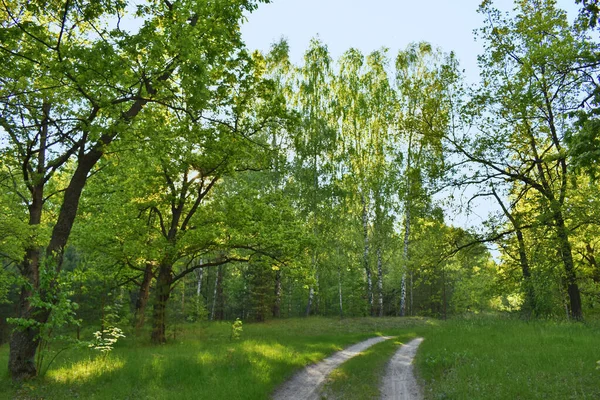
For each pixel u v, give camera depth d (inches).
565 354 454.3
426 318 1441.9
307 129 1539.1
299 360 552.4
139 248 782.5
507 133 895.7
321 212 1503.4
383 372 508.7
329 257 1630.2
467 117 908.6
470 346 569.6
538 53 661.9
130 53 395.5
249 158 797.9
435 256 1002.7
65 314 422.0
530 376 378.0
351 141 1595.7
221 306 1765.5
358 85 1624.0
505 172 900.0
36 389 389.4
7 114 453.4
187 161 773.9
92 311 955.3
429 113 958.4
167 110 587.5
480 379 382.9
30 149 549.3
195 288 1739.7
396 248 1665.8
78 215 956.6
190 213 876.0
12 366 422.9
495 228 924.0
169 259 806.5
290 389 432.1
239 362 498.6
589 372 370.9
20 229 649.0
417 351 663.1
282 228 890.7
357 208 1690.5
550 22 829.2
